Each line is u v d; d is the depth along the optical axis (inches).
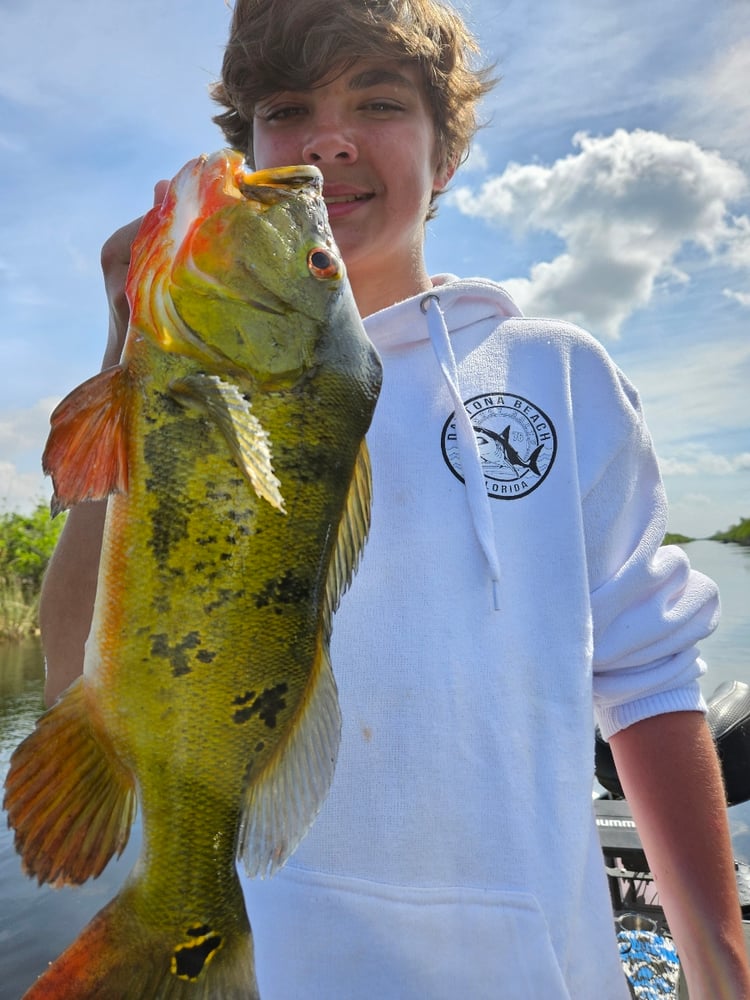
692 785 21.0
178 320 16.7
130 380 16.5
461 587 20.2
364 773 18.8
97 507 21.3
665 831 20.8
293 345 17.2
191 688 15.8
